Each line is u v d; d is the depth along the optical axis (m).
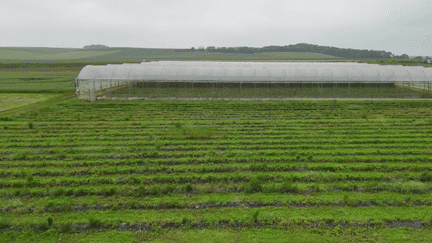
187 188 13.85
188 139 21.64
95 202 12.74
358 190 13.95
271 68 40.41
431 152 18.66
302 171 16.02
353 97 38.62
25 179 14.94
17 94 43.66
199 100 38.47
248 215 11.79
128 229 11.02
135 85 39.25
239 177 15.16
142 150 19.30
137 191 13.56
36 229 10.95
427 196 13.26
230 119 27.64
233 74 39.19
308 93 38.78
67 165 16.75
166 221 11.43
